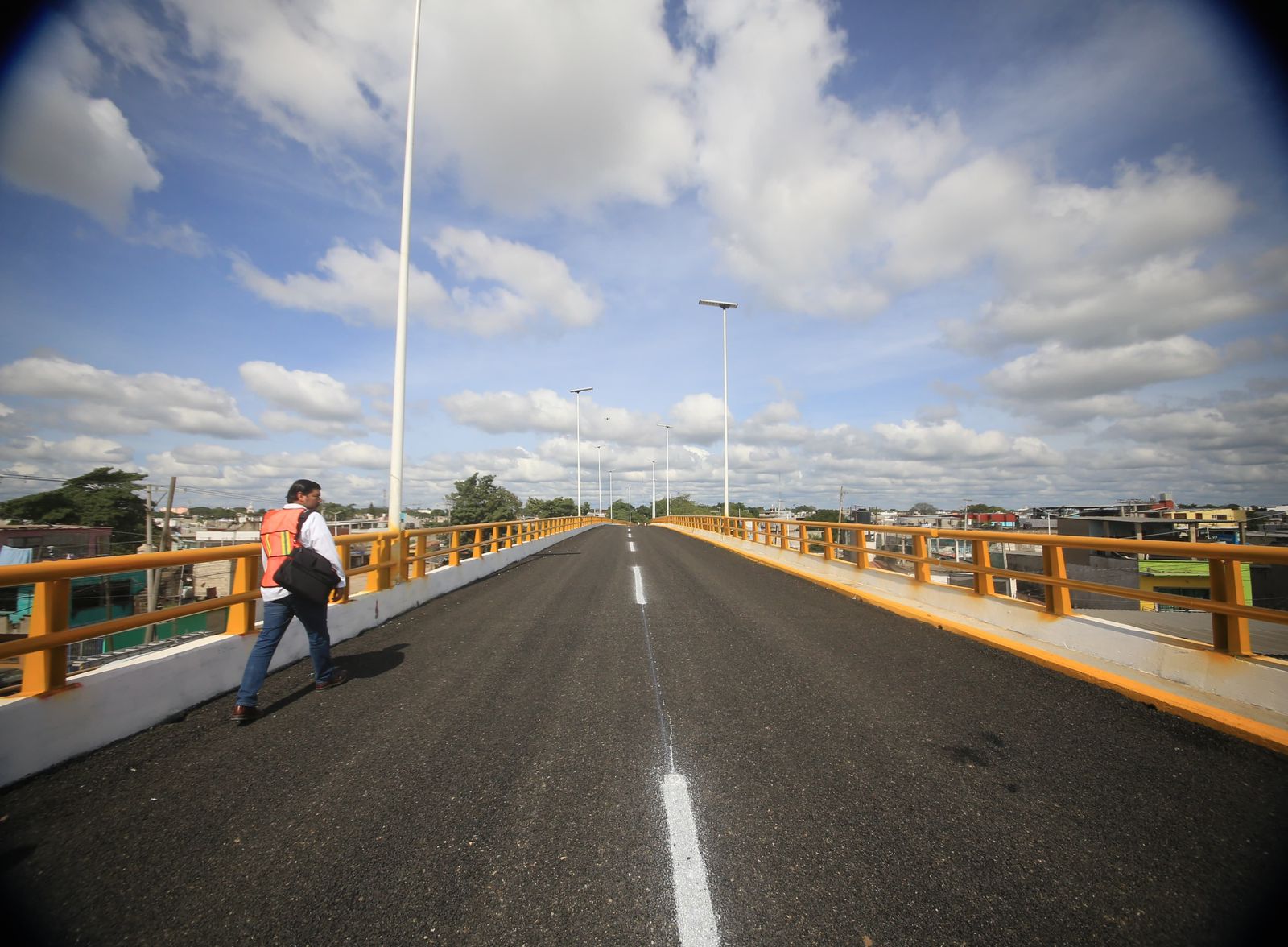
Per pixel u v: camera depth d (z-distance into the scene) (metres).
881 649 6.16
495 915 2.28
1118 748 3.65
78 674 3.95
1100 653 5.14
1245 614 4.00
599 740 3.91
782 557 15.86
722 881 2.45
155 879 2.53
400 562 9.15
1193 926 2.19
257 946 2.14
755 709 4.45
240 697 4.31
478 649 6.43
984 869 2.52
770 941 2.12
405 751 3.79
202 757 3.73
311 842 2.78
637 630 7.27
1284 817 2.88
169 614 4.46
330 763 3.63
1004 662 5.59
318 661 4.95
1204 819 2.88
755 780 3.31
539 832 2.83
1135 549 4.70
